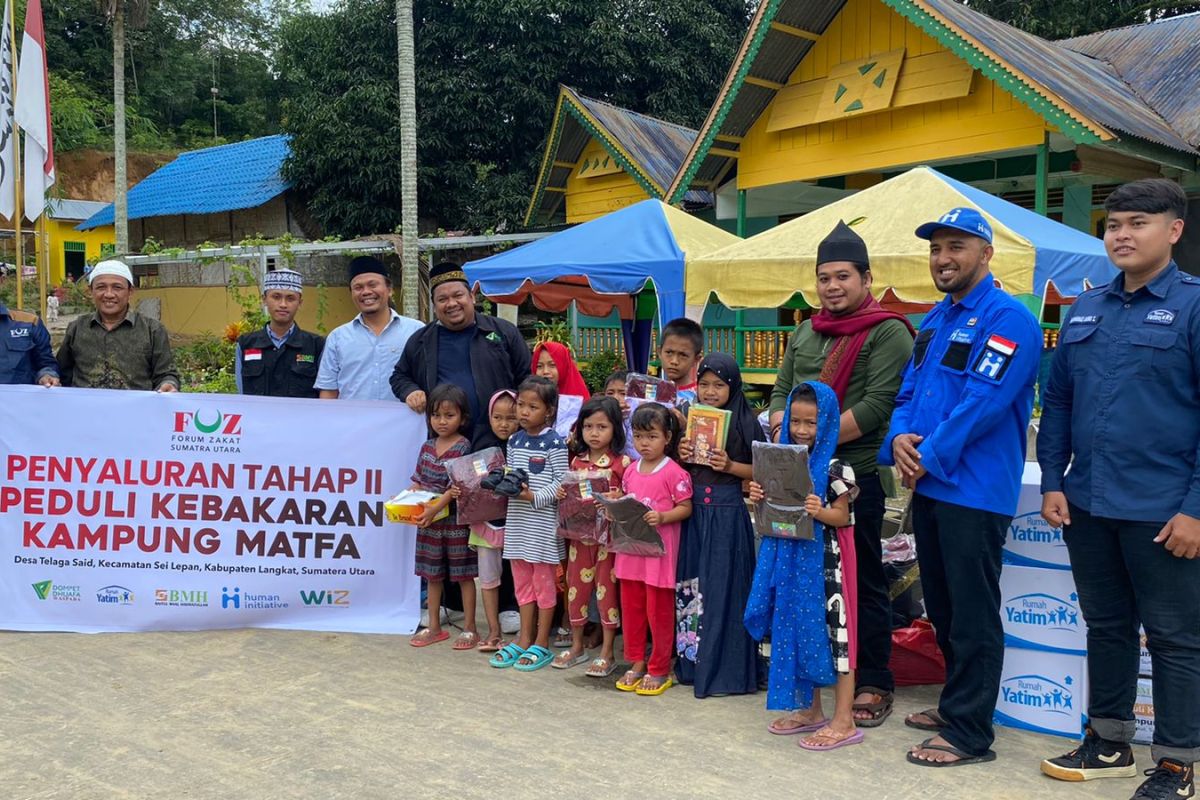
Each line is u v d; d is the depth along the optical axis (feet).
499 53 63.31
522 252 29.84
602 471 15.02
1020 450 11.55
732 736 12.37
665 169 52.80
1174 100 39.37
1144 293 10.64
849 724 12.17
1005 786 10.91
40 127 31.35
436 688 14.06
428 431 16.99
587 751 11.80
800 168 44.14
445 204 65.72
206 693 13.65
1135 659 11.17
